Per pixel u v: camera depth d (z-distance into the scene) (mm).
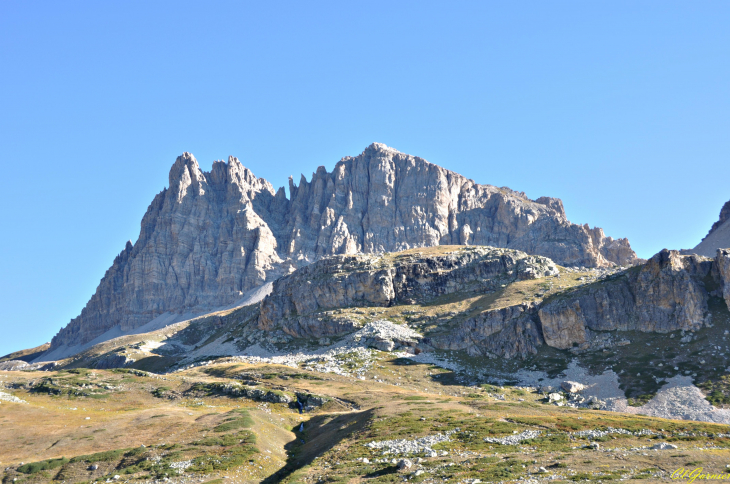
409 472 69812
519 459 71375
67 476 90375
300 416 135375
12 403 146750
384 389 171500
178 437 105438
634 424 93875
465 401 131000
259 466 87750
